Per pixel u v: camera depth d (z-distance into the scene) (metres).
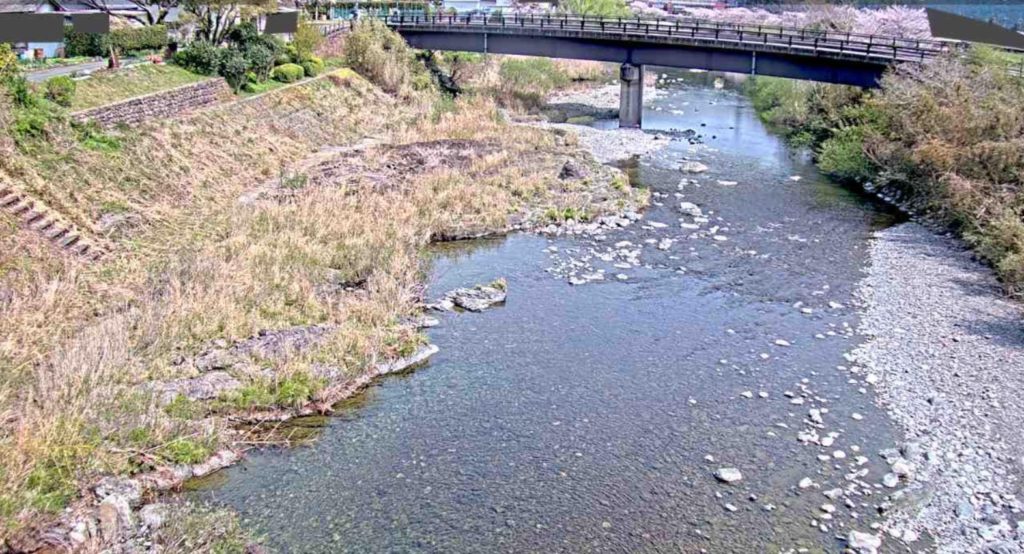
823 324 18.73
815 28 49.25
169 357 15.45
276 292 18.52
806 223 26.83
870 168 31.56
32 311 15.94
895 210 28.34
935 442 13.62
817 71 37.69
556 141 38.62
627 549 11.20
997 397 14.95
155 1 38.16
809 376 16.20
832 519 11.79
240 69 35.41
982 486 12.38
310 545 11.23
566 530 11.59
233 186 27.64
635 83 43.94
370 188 27.59
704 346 17.62
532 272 22.22
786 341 17.81
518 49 47.72
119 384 14.12
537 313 19.36
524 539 11.40
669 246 24.42
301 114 36.56
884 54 35.59
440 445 13.77
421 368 16.56
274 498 12.30
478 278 21.69
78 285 17.59
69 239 19.38
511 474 12.95
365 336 16.95
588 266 22.70
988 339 17.48
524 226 26.11
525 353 17.25
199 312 16.88
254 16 43.88
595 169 32.69
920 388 15.47
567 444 13.80
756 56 39.44
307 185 27.69
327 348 16.34
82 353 14.26
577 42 45.41
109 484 11.97
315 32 44.06
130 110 27.22
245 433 13.93
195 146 28.42
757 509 12.05
